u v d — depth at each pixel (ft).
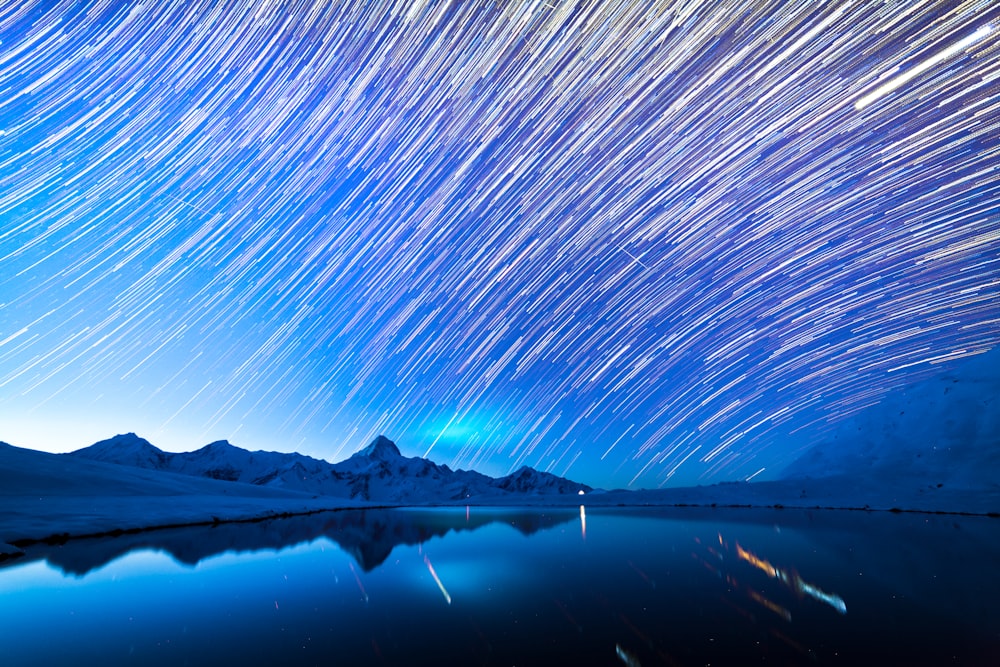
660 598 25.88
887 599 24.70
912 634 18.86
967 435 178.50
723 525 76.74
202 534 63.72
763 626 20.30
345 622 21.65
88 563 38.42
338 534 67.21
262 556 43.34
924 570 32.65
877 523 75.41
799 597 25.54
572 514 128.06
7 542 48.75
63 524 61.62
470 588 29.01
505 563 39.06
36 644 18.67
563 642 18.65
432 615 22.80
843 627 19.94
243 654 17.53
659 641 18.56
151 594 27.50
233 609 24.03
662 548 48.14
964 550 42.04
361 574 34.01
